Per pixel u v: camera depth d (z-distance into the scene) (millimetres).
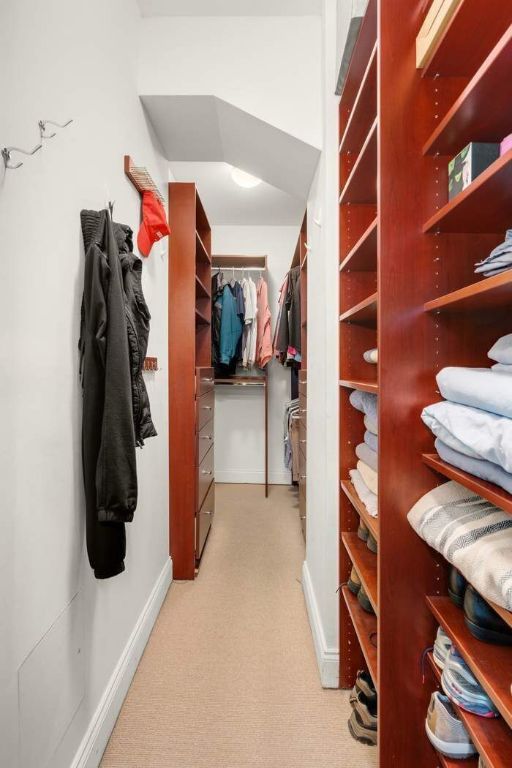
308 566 1923
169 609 1848
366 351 1357
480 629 668
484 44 754
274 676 1435
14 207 766
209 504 2652
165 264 2062
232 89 1671
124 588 1385
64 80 974
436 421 755
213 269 3777
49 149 899
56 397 921
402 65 840
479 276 839
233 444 3967
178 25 1685
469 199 671
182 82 1668
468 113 699
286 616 1795
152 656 1535
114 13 1347
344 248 1390
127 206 1482
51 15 908
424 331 842
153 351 1829
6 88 742
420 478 842
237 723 1238
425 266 840
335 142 1445
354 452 1372
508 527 644
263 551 2457
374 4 946
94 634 1126
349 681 1373
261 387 3943
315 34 1680
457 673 705
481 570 589
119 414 993
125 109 1466
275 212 3512
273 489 3777
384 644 840
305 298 2582
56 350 923
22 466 791
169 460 2129
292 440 3283
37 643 835
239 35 1686
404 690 840
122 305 1041
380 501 842
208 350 2836
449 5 687
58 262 935
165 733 1202
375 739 1164
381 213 837
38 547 844
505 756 596
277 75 1672
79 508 1028
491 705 664
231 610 1840
